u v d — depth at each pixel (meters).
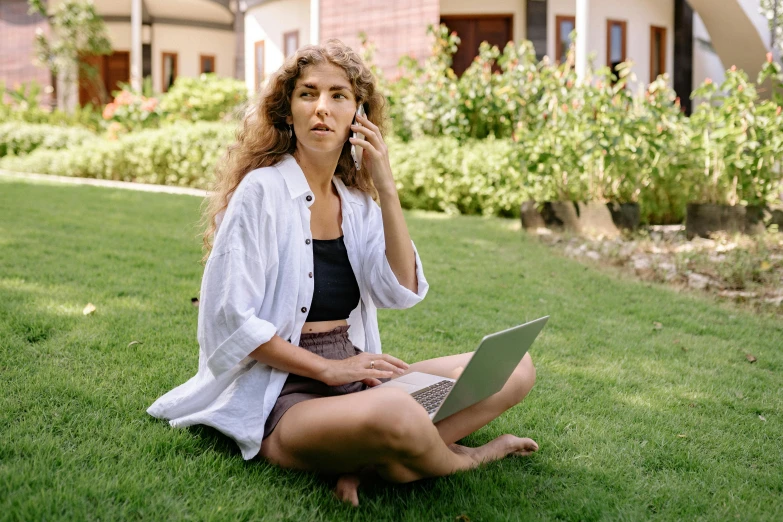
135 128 12.33
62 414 2.25
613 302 4.41
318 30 12.51
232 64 17.98
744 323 4.05
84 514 1.66
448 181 8.58
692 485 2.10
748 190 6.51
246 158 2.06
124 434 2.10
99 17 15.87
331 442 1.78
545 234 6.79
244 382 1.97
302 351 1.91
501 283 4.75
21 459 1.90
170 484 1.84
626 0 12.25
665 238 6.63
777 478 2.18
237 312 1.86
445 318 3.87
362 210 2.20
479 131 9.39
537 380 2.97
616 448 2.33
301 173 2.03
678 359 3.38
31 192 7.82
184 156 10.30
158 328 3.29
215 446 2.07
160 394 2.50
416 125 9.41
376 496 1.90
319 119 1.98
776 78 6.48
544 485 2.05
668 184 7.49
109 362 2.79
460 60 12.68
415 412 1.75
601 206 6.82
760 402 2.86
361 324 2.24
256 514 1.72
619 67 7.29
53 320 3.22
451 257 5.54
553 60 12.16
